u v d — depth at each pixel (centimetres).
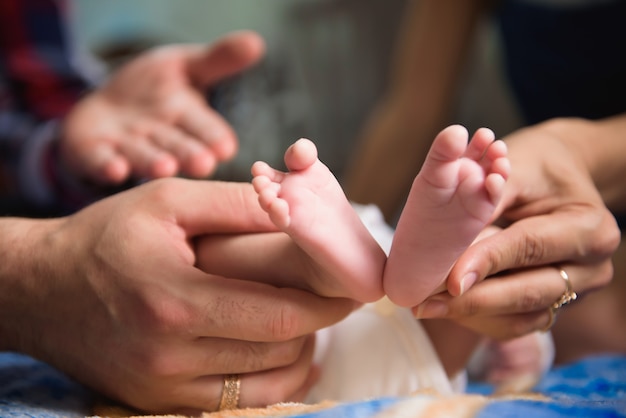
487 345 80
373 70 220
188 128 97
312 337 57
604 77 122
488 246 51
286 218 44
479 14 130
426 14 129
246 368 52
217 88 129
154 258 50
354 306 55
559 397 53
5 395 55
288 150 46
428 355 66
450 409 43
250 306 49
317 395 66
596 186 71
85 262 51
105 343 51
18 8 120
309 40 222
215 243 56
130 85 105
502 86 202
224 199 55
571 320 97
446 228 44
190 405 53
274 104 212
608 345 95
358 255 48
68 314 52
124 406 55
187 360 50
